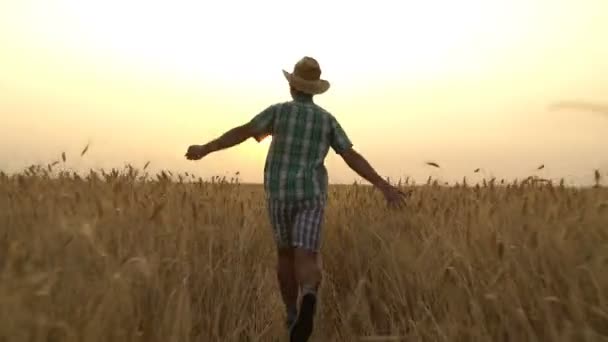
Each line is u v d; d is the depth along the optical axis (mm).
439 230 4152
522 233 3654
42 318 2252
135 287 3168
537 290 3135
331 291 4602
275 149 3898
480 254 3549
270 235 5289
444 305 3455
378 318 4062
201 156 4062
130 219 3986
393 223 4836
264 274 4711
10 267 2420
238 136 3998
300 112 3873
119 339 2682
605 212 3566
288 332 4023
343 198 6113
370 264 4379
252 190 6141
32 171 5090
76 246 3020
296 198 3766
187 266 3840
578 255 3133
